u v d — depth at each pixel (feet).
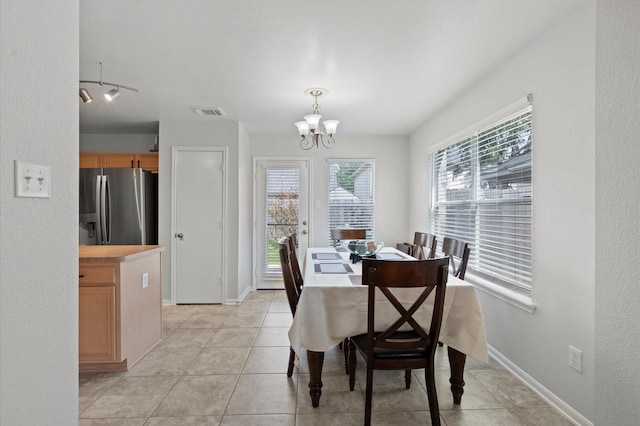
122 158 14.52
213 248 14.17
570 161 6.35
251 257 16.37
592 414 5.86
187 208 14.15
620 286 4.20
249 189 16.33
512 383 7.54
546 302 6.95
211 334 10.62
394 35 7.22
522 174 7.94
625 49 4.11
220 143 14.11
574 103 6.26
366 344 6.21
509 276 8.48
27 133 3.15
